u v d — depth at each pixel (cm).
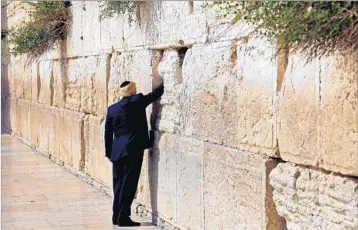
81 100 1442
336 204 601
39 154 1847
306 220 643
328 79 601
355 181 585
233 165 775
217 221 820
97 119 1326
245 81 745
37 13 1620
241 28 754
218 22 804
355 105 570
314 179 632
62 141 1616
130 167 1007
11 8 2019
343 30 575
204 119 848
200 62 855
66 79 1572
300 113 644
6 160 1727
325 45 600
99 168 1322
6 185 1367
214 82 817
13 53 1864
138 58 1076
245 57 745
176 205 941
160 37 985
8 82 2309
